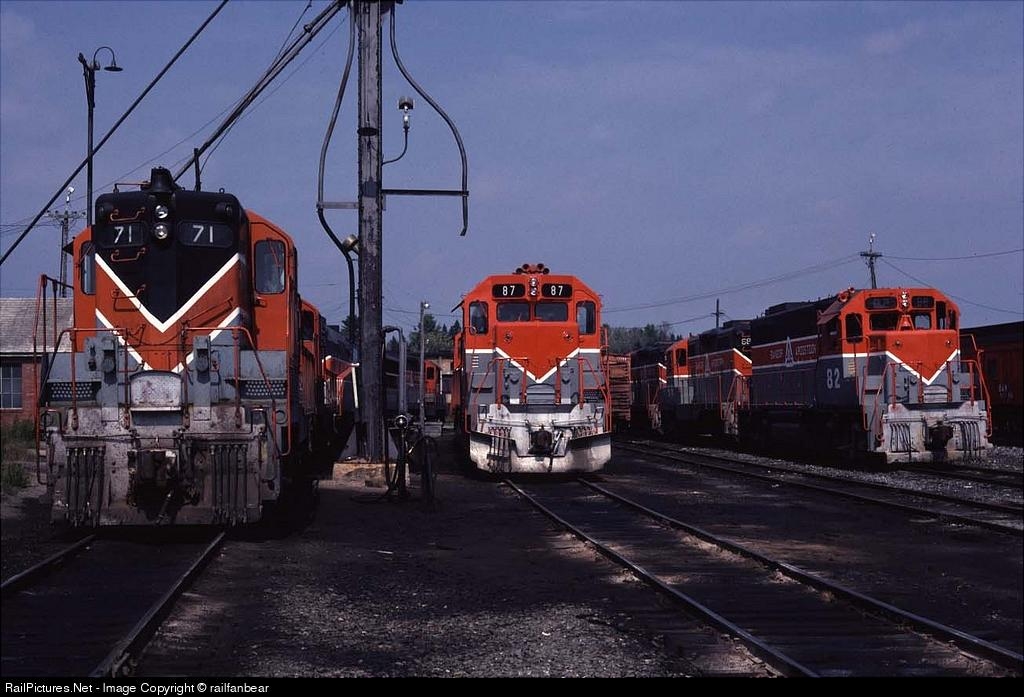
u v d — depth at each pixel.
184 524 12.38
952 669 7.31
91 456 12.13
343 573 10.87
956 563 11.76
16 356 34.56
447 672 7.16
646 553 12.38
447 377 44.72
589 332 22.34
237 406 12.27
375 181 20.98
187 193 13.25
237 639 7.94
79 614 8.58
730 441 35.31
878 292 23.56
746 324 32.56
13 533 12.97
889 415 22.78
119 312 12.96
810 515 15.91
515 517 15.90
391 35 20.88
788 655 7.66
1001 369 33.91
